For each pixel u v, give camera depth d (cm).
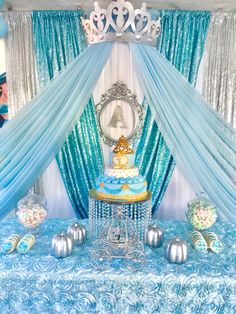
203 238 161
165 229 190
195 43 221
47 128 166
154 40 157
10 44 223
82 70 161
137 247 153
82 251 158
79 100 166
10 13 221
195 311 136
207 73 224
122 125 233
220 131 179
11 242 158
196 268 142
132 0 187
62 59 224
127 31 145
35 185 237
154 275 136
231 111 226
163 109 162
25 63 226
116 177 166
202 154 168
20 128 167
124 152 171
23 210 170
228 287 134
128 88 231
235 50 221
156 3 212
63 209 246
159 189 237
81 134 232
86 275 136
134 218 162
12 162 167
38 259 149
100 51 155
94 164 236
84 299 137
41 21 221
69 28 222
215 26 219
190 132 166
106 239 154
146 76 157
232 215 171
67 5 216
